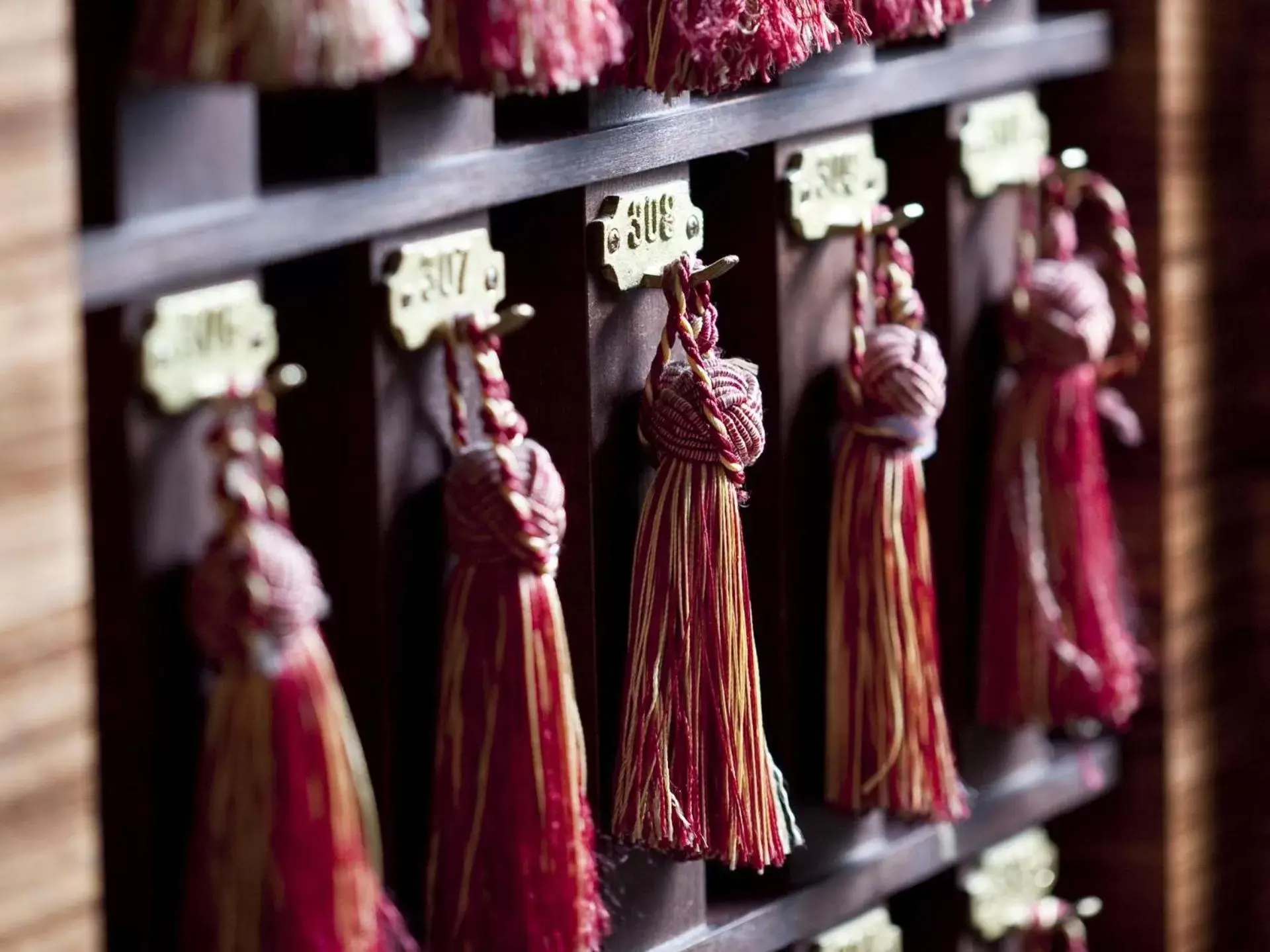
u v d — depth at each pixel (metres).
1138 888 2.14
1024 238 1.95
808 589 1.74
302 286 1.38
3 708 1.11
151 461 1.24
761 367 1.69
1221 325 2.13
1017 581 1.92
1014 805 1.99
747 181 1.67
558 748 1.39
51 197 1.10
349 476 1.39
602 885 1.58
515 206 1.52
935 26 1.63
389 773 1.41
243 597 1.23
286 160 1.37
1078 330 1.88
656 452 1.52
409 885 1.45
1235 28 2.10
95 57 1.19
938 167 1.85
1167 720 2.11
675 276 1.51
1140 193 2.04
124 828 1.28
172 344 1.23
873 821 1.84
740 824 1.54
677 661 1.51
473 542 1.38
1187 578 2.11
